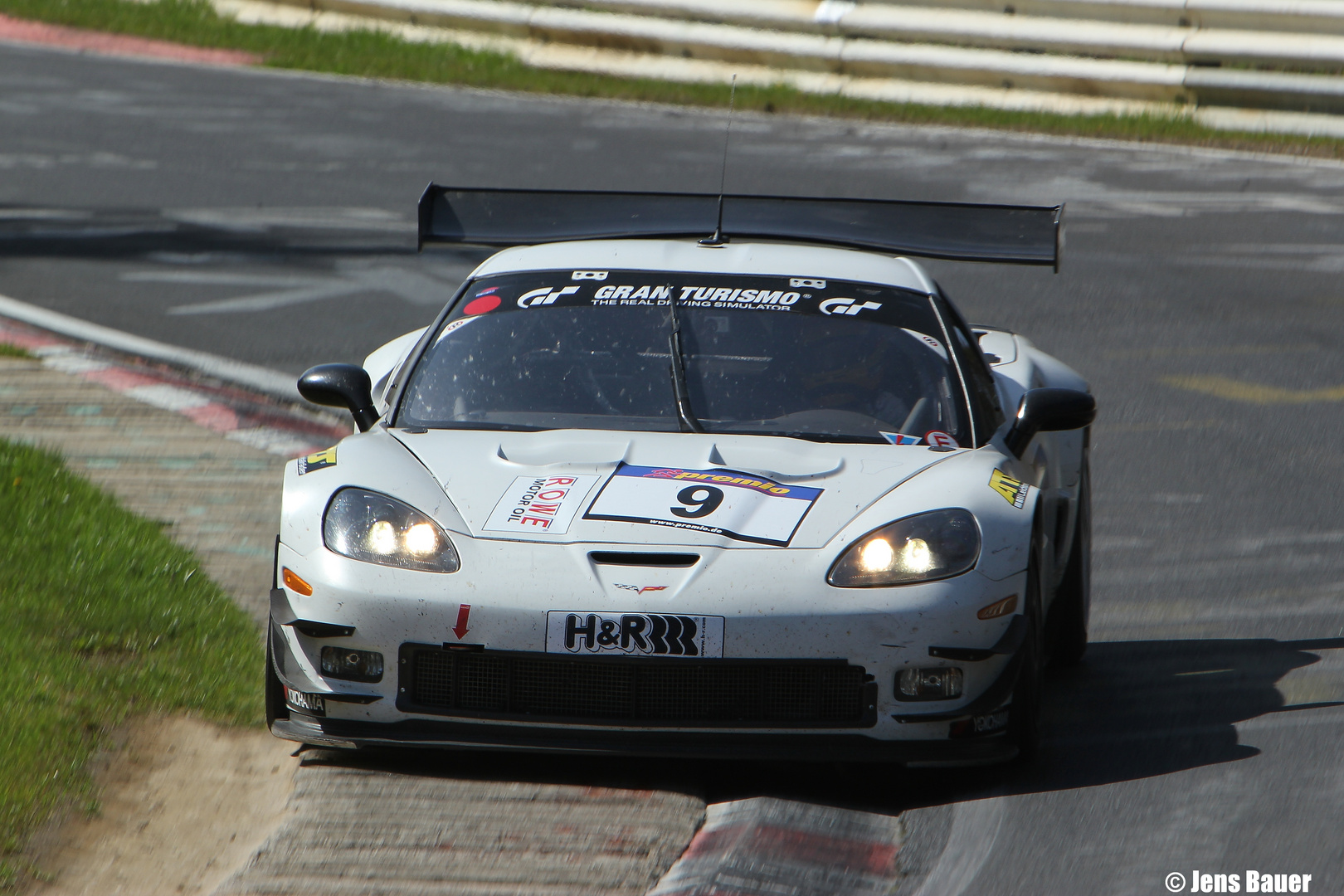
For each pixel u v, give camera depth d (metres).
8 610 18.14
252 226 47.62
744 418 16.69
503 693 14.24
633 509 14.78
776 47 74.62
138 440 27.36
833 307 18.11
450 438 16.33
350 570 14.55
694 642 13.96
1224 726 16.80
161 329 35.78
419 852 13.19
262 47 84.00
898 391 17.09
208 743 15.66
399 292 40.50
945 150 63.12
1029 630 14.89
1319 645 19.77
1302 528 25.00
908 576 14.33
